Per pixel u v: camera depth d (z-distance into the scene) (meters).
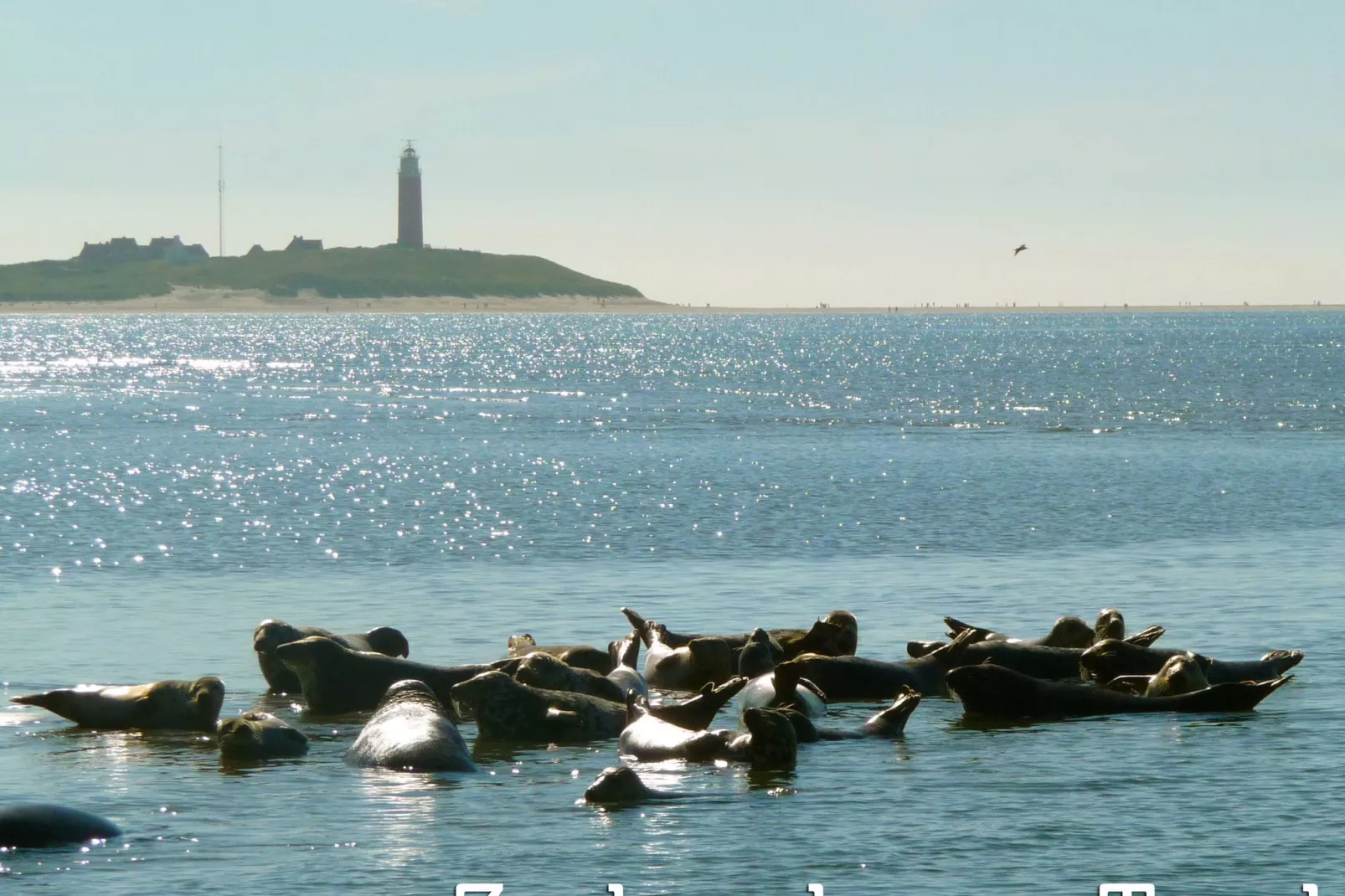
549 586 37.25
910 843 16.58
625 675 24.95
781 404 125.12
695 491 60.41
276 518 51.44
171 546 44.59
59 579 38.09
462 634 30.62
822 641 27.05
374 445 83.81
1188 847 16.36
